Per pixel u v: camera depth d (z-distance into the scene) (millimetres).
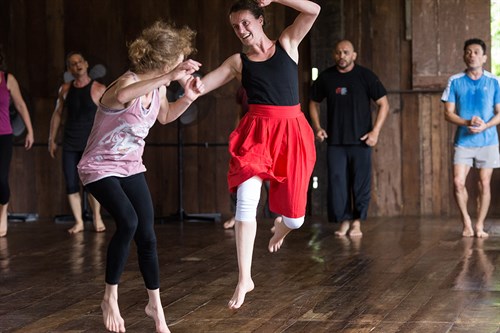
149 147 9875
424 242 7586
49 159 9906
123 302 5281
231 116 9812
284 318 4809
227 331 4543
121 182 4262
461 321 4652
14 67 9922
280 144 4391
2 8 9914
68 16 9867
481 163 7863
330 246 7441
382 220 9234
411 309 4961
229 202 9859
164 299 5355
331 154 8031
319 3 9523
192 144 9688
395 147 9562
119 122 4141
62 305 5238
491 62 9359
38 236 8305
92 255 7113
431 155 9523
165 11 9766
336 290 5543
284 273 6160
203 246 7594
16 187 9922
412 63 9453
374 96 7984
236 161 4352
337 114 7996
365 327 4570
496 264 6379
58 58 9883
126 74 4168
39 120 9930
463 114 7879
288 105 4402
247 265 4332
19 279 6098
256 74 4383
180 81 4344
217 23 9711
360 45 9516
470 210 9547
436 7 9414
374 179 9602
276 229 4781
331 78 8031
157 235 8344
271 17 9586
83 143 8430
